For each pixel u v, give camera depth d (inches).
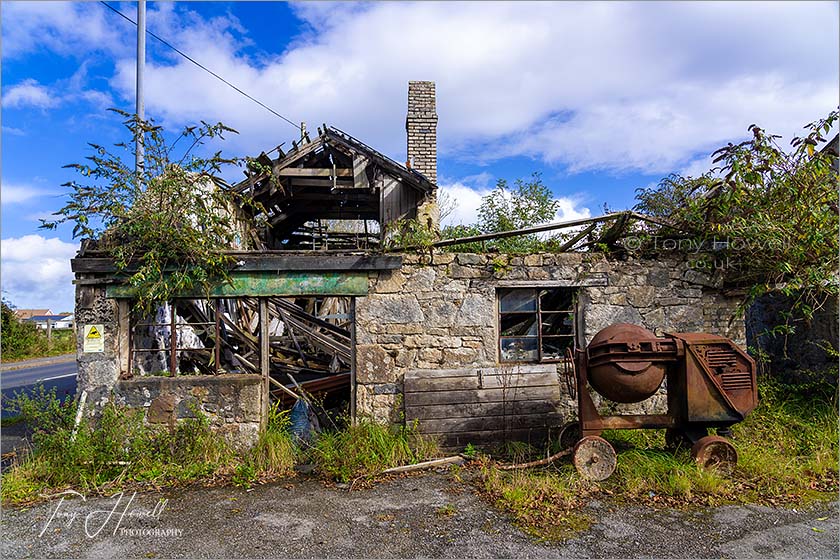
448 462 240.1
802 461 222.4
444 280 264.4
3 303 742.5
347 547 163.3
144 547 165.3
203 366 306.5
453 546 162.9
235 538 170.6
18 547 166.2
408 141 483.5
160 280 243.6
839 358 270.4
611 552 158.1
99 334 247.4
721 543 162.4
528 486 201.9
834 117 235.3
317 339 331.3
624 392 214.4
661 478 208.1
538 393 261.1
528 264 269.6
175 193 244.8
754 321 349.7
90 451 222.7
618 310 272.4
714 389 215.0
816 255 249.8
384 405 258.4
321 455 236.4
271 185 430.9
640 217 262.7
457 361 262.8
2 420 335.6
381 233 437.7
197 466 230.4
